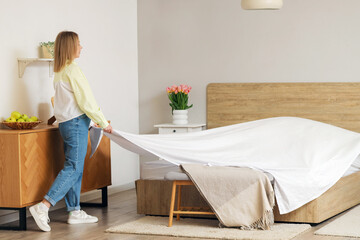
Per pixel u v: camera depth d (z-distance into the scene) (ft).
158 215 15.11
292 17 19.11
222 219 13.17
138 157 21.16
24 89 15.51
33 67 15.85
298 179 13.38
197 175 13.28
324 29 18.71
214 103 20.11
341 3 18.47
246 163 13.89
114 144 19.77
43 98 16.22
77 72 13.83
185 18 20.57
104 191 16.96
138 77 21.26
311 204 13.48
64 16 17.17
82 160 14.17
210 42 20.24
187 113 20.53
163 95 20.95
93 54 18.66
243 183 13.03
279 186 13.23
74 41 14.02
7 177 13.46
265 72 19.53
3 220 14.74
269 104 19.35
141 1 21.13
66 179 13.89
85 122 14.12
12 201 13.48
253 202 12.99
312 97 18.78
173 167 14.88
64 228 14.03
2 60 14.76
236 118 19.81
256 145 14.85
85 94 13.69
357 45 18.33
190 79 20.56
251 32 19.67
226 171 13.21
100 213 15.92
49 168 14.37
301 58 19.03
